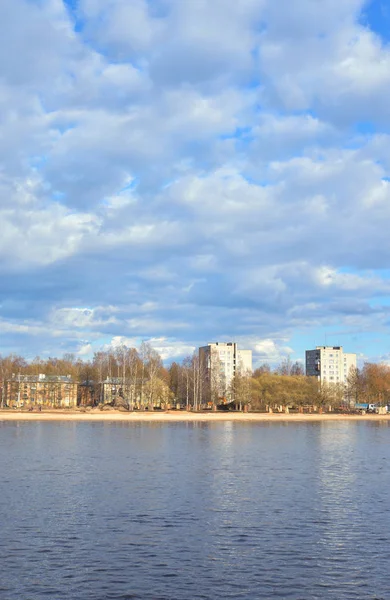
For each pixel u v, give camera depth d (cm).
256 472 7450
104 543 4084
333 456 9400
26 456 8875
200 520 4753
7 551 3878
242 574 3519
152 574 3506
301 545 4091
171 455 9238
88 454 9225
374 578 3466
